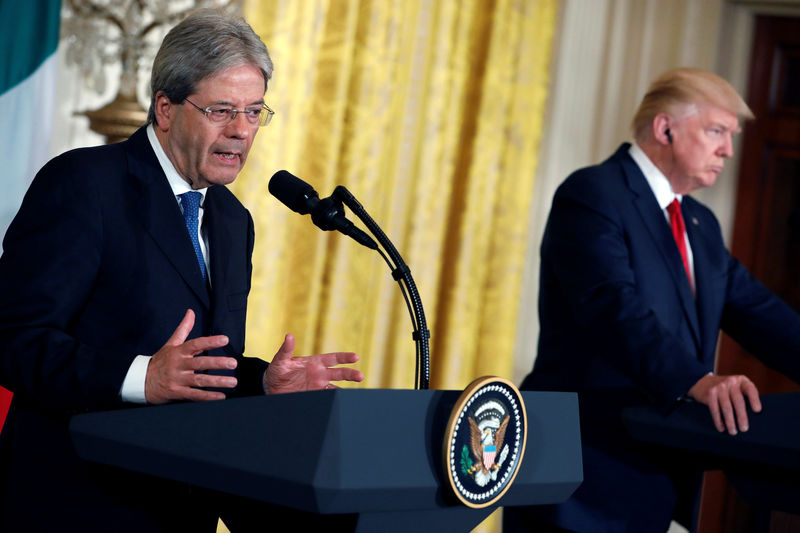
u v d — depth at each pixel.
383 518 2.87
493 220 9.81
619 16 10.47
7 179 8.18
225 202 4.41
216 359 3.24
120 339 3.84
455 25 9.68
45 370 3.44
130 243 3.88
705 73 6.21
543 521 5.81
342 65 9.06
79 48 8.39
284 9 8.67
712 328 6.15
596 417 5.87
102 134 8.08
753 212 10.72
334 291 9.09
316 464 2.60
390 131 9.41
